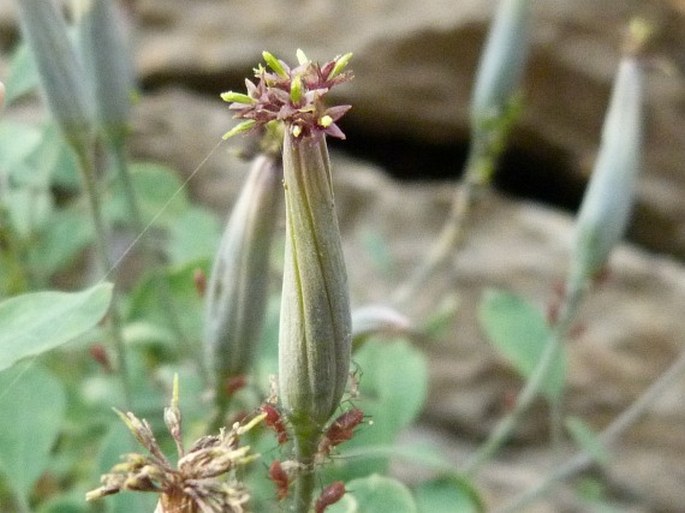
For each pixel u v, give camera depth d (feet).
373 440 0.44
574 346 0.85
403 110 0.93
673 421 0.85
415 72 0.91
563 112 0.92
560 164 0.95
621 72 0.48
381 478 0.34
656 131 0.92
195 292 0.52
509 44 0.57
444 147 0.97
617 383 0.85
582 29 0.90
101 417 0.55
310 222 0.22
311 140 0.22
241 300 0.36
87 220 0.59
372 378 0.52
